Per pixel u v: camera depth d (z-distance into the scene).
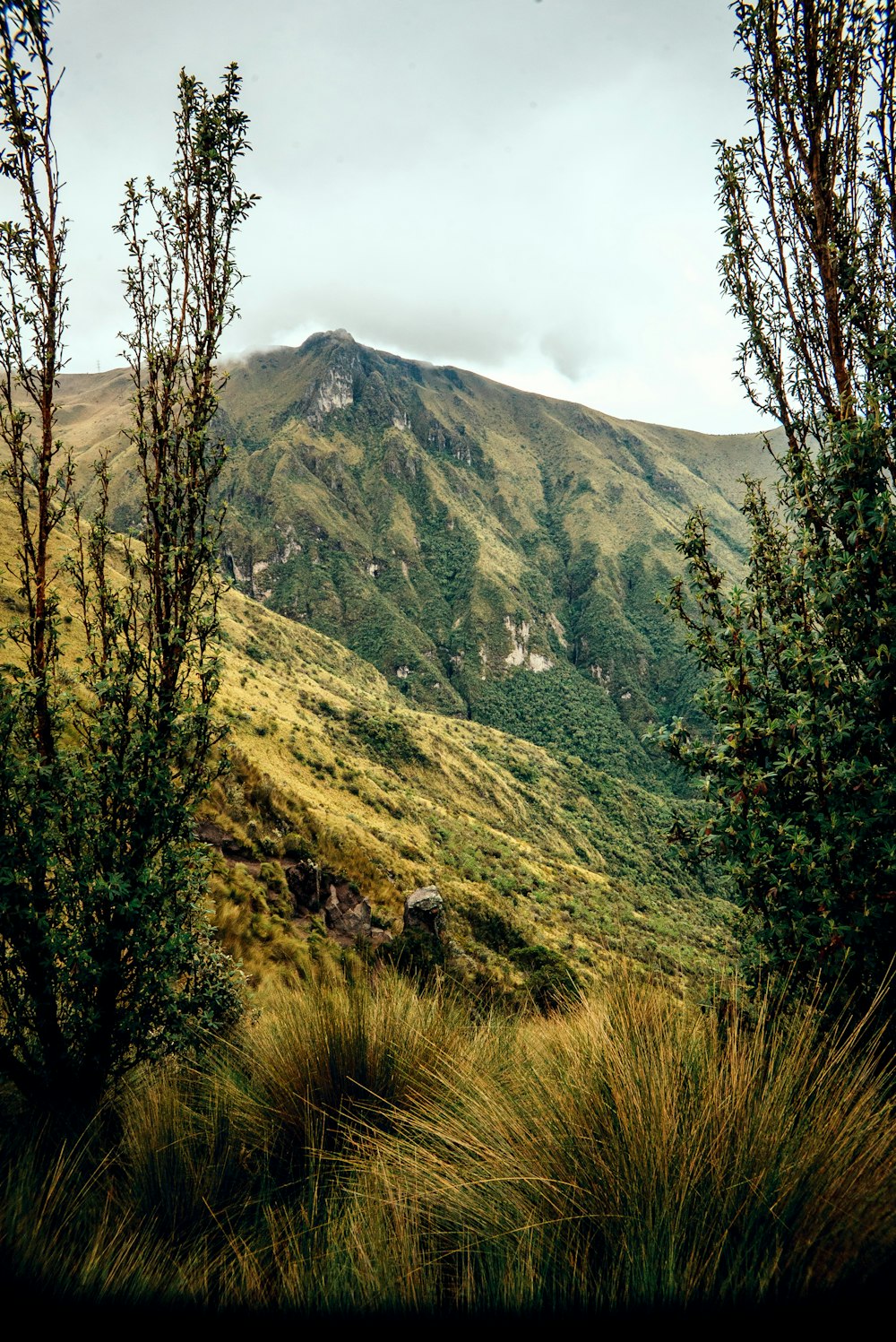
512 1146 2.41
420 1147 2.63
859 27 4.06
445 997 4.71
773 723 3.29
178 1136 2.94
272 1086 3.38
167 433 3.98
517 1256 1.90
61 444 3.77
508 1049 3.99
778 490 4.00
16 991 3.55
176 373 4.05
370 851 40.16
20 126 3.58
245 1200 2.68
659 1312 1.66
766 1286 1.64
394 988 4.32
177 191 4.07
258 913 12.75
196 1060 3.97
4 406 3.58
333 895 17.73
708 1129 2.10
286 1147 3.14
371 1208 2.29
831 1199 1.86
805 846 3.15
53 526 3.73
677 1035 2.83
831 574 3.50
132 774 3.82
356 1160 2.69
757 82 4.46
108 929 3.62
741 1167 1.96
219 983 4.48
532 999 5.96
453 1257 2.16
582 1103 2.40
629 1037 2.77
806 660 3.36
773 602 3.90
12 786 3.51
